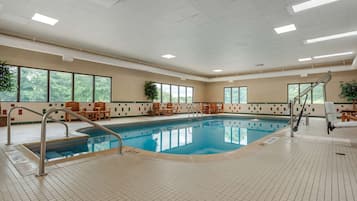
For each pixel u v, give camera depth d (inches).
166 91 479.8
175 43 251.1
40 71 279.3
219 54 305.9
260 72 465.1
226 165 99.5
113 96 365.7
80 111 303.6
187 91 540.1
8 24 195.5
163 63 382.9
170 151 180.9
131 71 397.4
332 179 81.2
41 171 85.9
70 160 107.7
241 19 175.6
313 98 415.2
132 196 66.9
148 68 358.6
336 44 248.1
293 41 236.5
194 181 79.3
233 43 247.4
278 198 65.1
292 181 79.1
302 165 99.4
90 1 147.6
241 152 125.7
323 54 302.7
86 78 330.0
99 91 346.3
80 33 218.7
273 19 174.6
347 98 352.2
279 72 411.8
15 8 160.9
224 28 197.5
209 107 533.0
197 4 149.5
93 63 336.5
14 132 200.8
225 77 501.4
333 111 173.3
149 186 74.6
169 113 462.0
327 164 101.0
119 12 165.3
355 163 102.6
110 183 77.5
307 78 419.8
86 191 70.7
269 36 219.3
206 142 220.4
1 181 79.7
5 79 225.1
